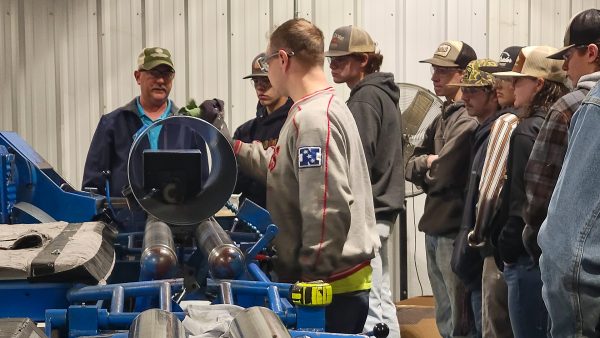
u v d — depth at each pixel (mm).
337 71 4582
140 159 2631
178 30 5723
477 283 4039
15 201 2924
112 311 2043
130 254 2900
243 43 5809
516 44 6199
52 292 2203
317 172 2613
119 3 5652
